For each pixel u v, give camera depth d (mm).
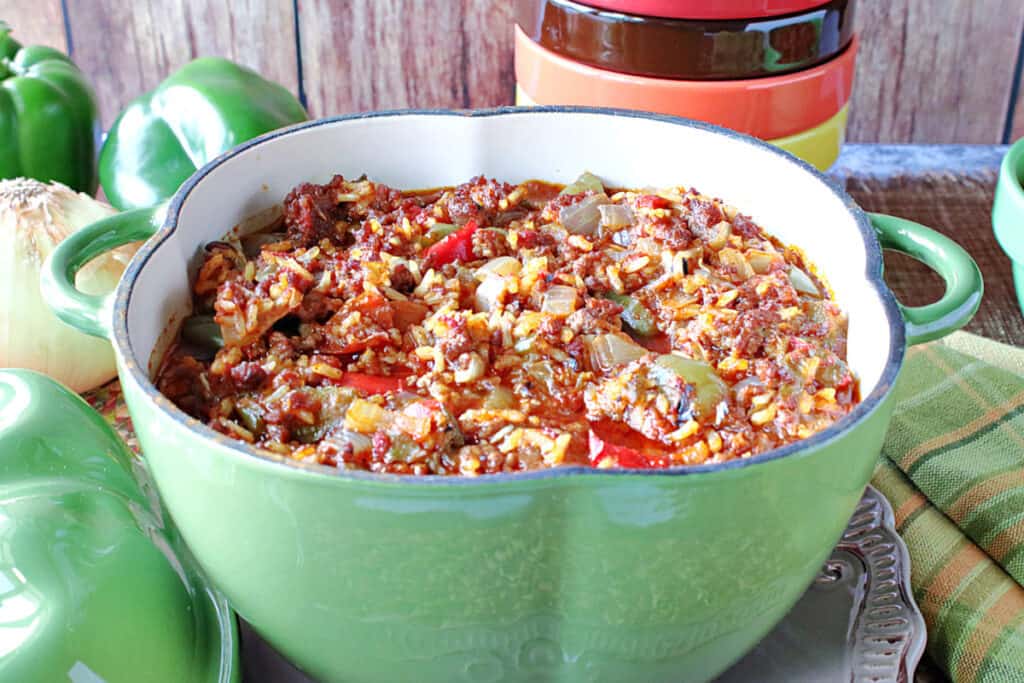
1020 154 741
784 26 748
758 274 648
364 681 588
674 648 576
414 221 668
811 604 624
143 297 597
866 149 937
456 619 560
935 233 615
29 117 836
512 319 626
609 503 538
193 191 636
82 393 768
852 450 552
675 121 673
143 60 948
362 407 587
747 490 539
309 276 635
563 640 574
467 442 597
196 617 610
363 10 928
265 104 846
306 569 553
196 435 542
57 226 749
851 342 616
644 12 744
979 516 656
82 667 573
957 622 630
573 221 673
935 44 927
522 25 801
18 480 618
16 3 925
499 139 682
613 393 603
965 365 708
